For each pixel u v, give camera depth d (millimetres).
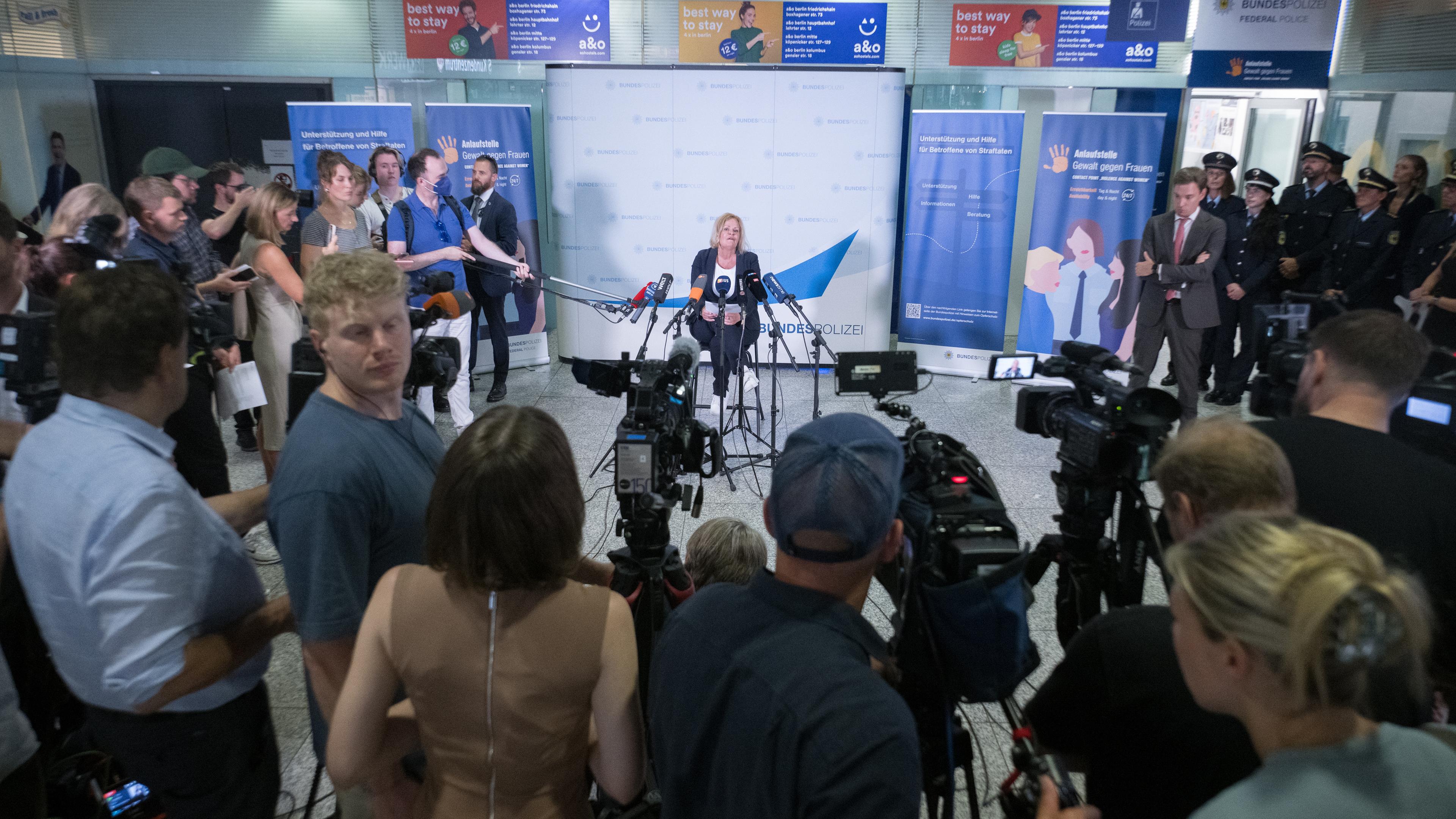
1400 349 1663
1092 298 6574
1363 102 6879
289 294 3986
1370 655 770
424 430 1735
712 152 6684
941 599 1210
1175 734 1188
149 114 7562
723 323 4887
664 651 1206
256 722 1708
